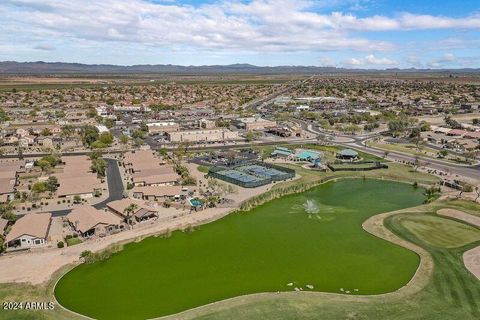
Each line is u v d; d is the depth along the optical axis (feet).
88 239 364.99
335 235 386.52
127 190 506.48
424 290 285.84
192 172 601.21
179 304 269.23
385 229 396.57
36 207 442.91
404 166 642.22
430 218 422.00
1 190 469.57
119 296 278.26
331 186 555.69
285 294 281.33
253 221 422.82
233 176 565.53
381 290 287.89
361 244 366.02
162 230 390.63
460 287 288.51
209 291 285.64
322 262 331.16
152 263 327.06
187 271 314.35
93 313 257.96
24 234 348.79
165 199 477.36
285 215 441.27
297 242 370.12
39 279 295.89
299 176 584.81
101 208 443.32
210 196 483.51
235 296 279.28
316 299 274.98
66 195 473.67
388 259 336.49
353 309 262.67
